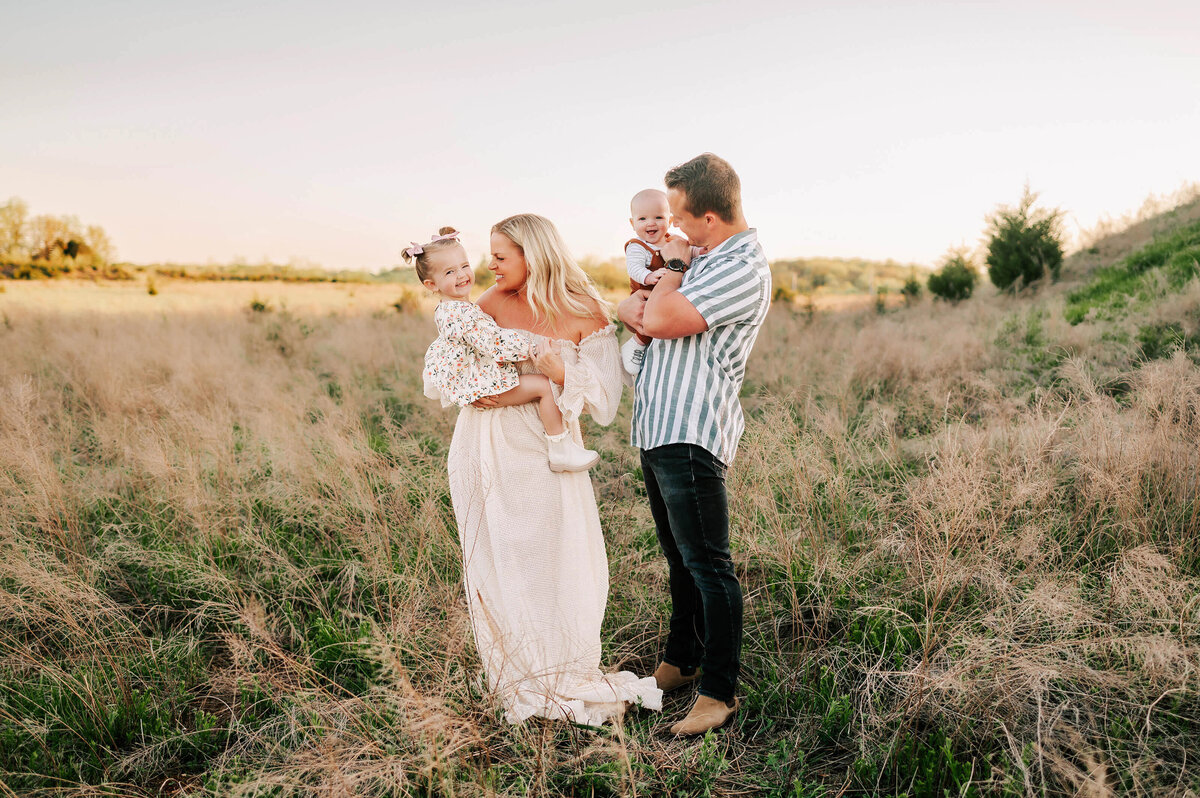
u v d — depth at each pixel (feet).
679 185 7.65
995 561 9.03
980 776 6.72
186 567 11.53
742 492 11.91
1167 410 11.41
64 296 74.18
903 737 7.13
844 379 20.92
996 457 11.48
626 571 11.06
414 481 14.15
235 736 8.36
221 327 43.24
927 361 21.97
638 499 13.99
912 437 15.78
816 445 13.05
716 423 7.57
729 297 7.29
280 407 19.35
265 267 111.55
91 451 18.31
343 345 35.58
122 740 8.42
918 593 9.45
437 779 6.88
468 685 7.61
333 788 6.33
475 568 8.50
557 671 7.79
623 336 33.06
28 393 17.24
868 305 50.16
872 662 8.67
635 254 9.44
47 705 8.65
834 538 11.48
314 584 11.91
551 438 8.35
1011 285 44.45
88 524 13.44
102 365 26.16
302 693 7.86
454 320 8.05
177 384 23.88
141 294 81.61
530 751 7.26
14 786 7.55
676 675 8.75
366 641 8.15
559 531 8.58
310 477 14.15
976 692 7.12
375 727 7.72
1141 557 8.28
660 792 7.03
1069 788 6.37
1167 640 7.09
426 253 8.40
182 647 10.09
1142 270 32.14
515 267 8.36
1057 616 7.69
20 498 12.65
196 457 15.07
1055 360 20.01
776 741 7.64
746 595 10.34
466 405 8.26
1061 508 10.96
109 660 9.04
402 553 11.54
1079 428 11.71
